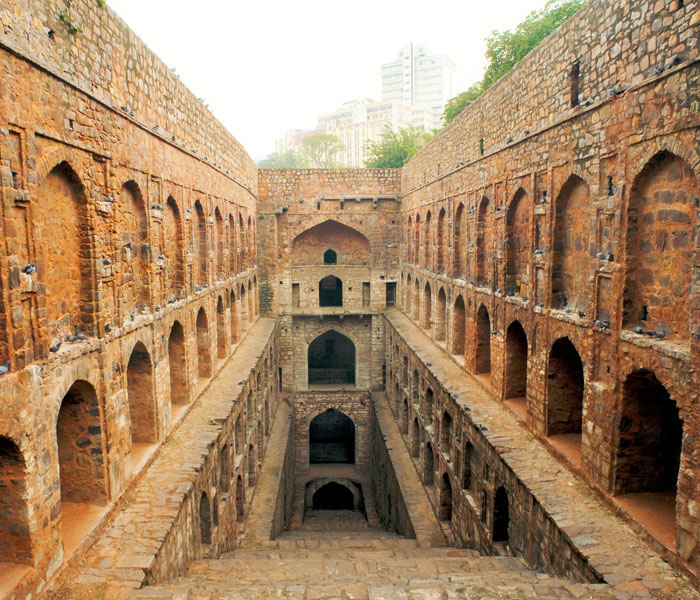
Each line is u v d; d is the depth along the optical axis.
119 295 8.48
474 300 14.55
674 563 6.73
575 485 8.95
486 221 14.02
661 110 7.09
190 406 12.33
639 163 7.59
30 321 6.18
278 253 25.52
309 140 73.81
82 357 7.33
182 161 11.99
